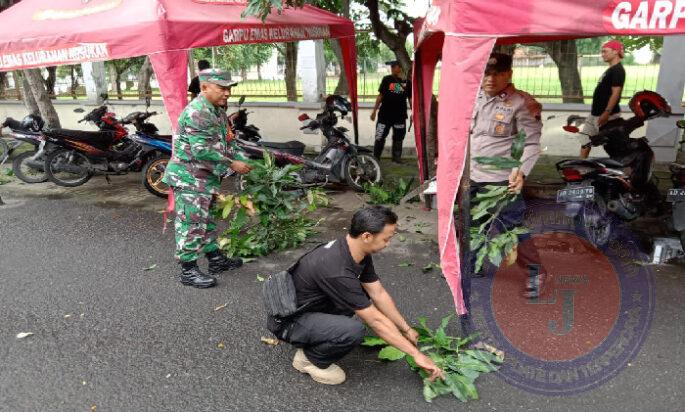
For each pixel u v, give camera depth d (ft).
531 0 8.68
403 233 17.93
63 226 19.71
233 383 10.16
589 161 15.01
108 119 24.14
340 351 9.45
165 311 13.04
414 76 17.15
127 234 18.72
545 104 27.02
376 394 9.70
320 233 18.34
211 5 18.39
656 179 17.99
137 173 28.14
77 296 13.96
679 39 23.25
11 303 13.62
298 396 9.72
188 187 13.58
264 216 15.96
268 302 9.53
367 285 9.87
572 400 9.41
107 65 50.29
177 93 16.33
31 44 18.07
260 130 32.22
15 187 25.58
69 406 9.60
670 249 14.76
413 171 26.30
